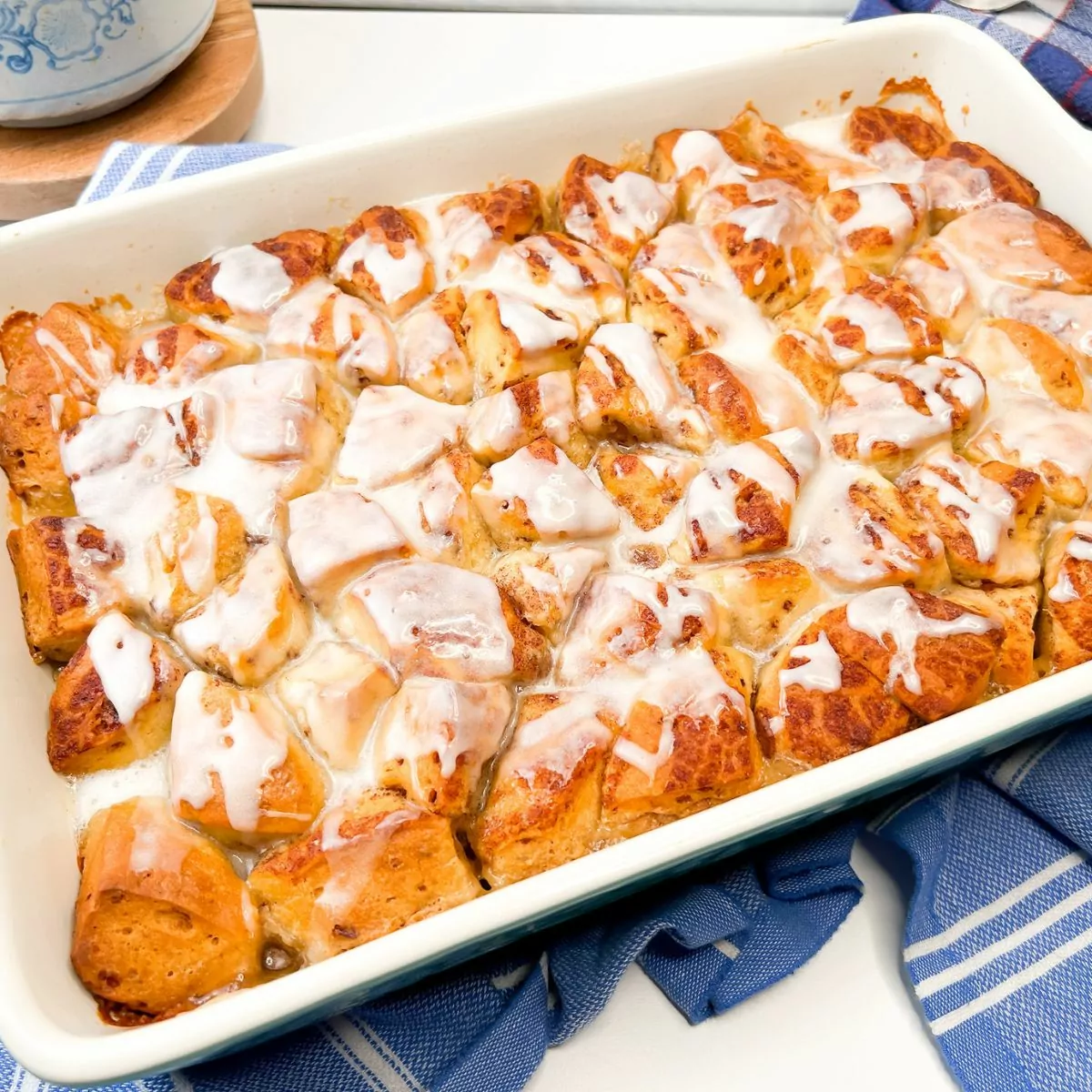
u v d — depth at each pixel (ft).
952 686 1.71
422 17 2.61
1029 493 1.82
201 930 1.60
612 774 1.67
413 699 1.67
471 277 1.98
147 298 2.00
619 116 2.08
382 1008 1.71
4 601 1.75
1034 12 2.38
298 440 1.82
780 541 1.79
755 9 2.62
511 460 1.82
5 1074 1.68
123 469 1.81
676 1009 1.77
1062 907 1.81
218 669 1.72
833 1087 1.74
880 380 1.90
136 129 2.33
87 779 1.70
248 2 2.46
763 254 1.96
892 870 1.85
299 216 2.01
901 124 2.16
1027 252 2.00
